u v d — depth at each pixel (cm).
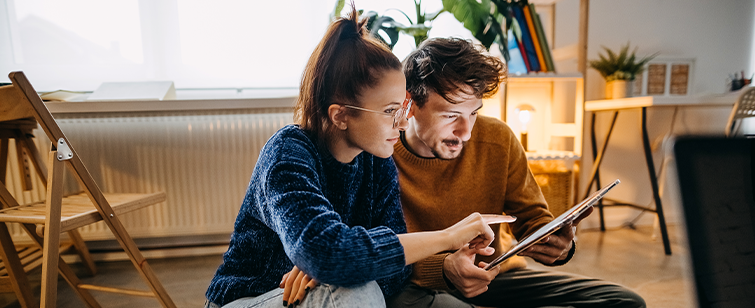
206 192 198
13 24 200
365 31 65
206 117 194
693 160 35
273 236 67
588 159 228
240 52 217
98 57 207
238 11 215
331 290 57
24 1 200
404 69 86
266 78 220
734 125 178
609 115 227
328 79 62
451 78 78
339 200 70
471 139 96
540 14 216
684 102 176
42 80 203
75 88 205
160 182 195
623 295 85
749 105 169
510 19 172
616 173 234
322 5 218
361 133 63
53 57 204
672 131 234
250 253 69
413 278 86
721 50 234
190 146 195
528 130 220
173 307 120
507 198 99
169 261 198
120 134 190
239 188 199
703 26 231
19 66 201
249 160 198
